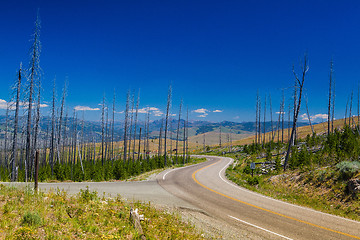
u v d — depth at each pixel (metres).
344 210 12.30
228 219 11.04
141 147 120.56
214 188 19.17
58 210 8.79
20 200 9.50
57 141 42.91
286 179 19.58
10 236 6.20
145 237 7.99
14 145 24.52
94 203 10.59
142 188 18.55
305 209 12.73
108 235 7.36
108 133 57.38
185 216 11.48
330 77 40.00
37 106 30.94
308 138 39.75
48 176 32.59
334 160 18.59
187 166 43.88
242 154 65.50
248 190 18.44
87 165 45.84
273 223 10.42
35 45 24.31
